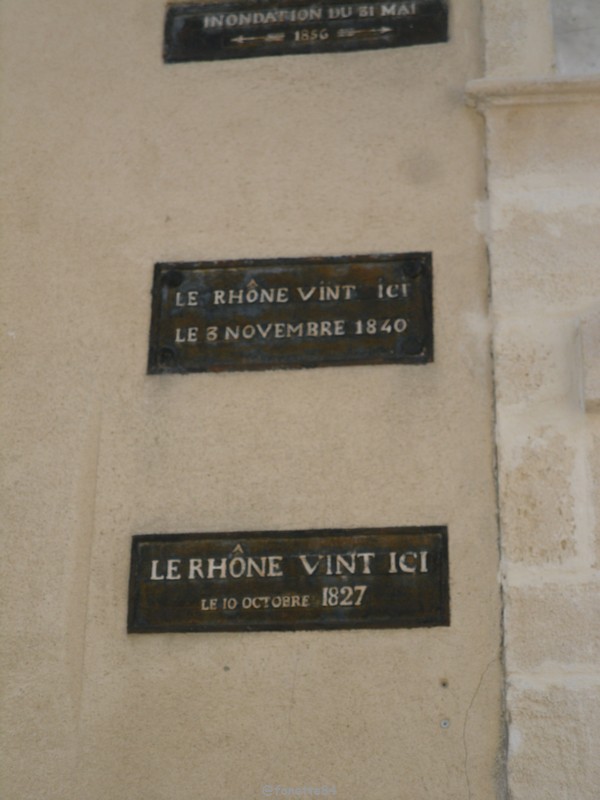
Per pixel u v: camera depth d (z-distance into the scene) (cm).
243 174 362
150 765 304
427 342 334
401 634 308
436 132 361
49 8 393
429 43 374
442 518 316
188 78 378
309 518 320
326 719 303
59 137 374
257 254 351
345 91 371
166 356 342
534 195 346
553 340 328
